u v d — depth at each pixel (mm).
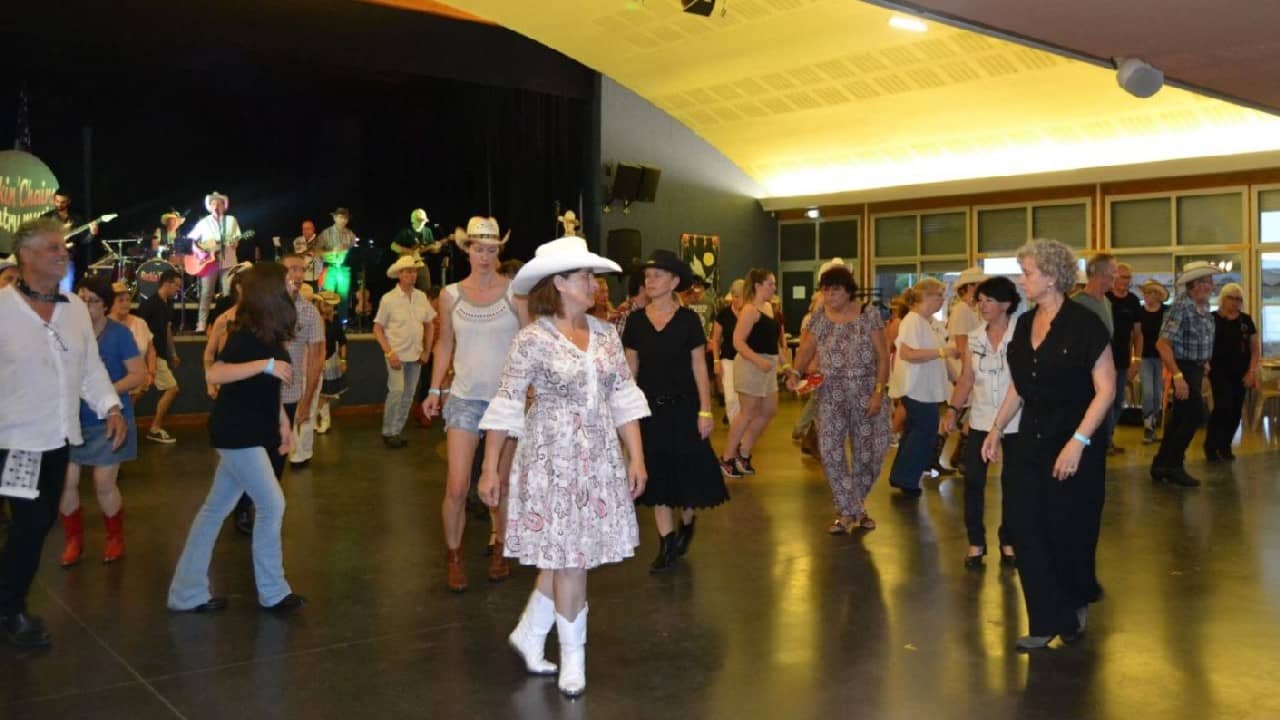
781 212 20062
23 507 4406
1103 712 3697
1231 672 4098
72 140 17766
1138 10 4355
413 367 11000
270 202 19547
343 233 17000
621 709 3762
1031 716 3666
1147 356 11008
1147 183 15586
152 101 17891
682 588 5352
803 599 5148
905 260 18328
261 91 17828
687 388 5629
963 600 5117
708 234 19375
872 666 4188
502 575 5535
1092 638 4520
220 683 4016
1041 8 4344
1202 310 8391
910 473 7723
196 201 19000
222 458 4895
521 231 18094
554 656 4344
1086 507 4363
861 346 6605
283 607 4977
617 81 18156
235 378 4730
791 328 20062
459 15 16672
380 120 19297
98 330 5695
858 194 18391
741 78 16969
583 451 3873
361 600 5164
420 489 8359
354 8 15703
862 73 15844
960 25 4605
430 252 16844
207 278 15234
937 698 3842
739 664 4219
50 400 4414
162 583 5449
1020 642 4383
